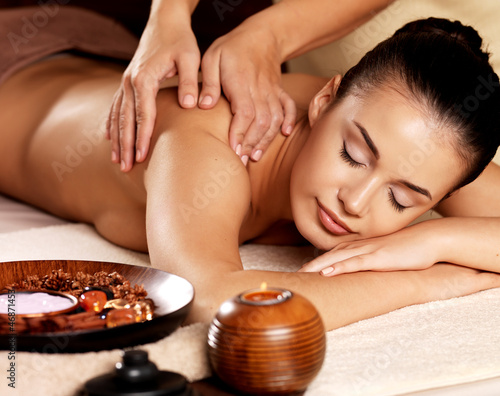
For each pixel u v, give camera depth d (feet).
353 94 4.01
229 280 3.34
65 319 2.89
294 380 2.63
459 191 4.93
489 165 5.05
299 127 4.62
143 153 4.33
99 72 6.39
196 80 4.43
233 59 4.50
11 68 6.53
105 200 5.10
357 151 3.86
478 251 4.16
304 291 3.48
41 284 3.36
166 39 4.58
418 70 3.84
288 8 5.07
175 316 2.95
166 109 4.44
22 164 6.01
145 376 2.47
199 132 4.16
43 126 5.84
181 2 4.88
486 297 4.18
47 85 6.24
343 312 3.56
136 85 4.38
